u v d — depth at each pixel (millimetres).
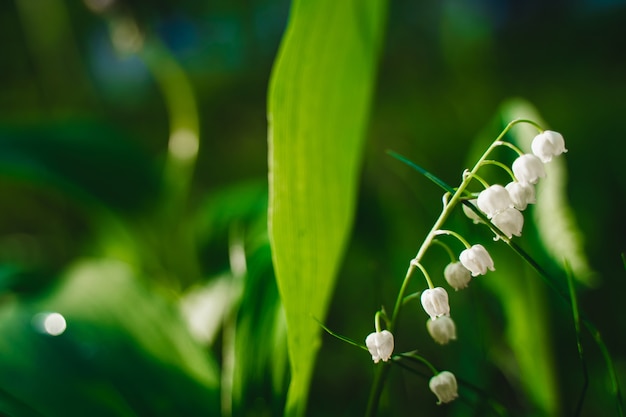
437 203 624
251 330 384
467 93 1157
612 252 621
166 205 646
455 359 470
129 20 689
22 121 640
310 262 350
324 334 610
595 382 471
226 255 591
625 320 529
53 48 1180
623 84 1281
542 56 1510
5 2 1291
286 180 337
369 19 352
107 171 623
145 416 360
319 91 345
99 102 1317
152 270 654
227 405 382
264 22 1753
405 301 307
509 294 421
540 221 420
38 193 994
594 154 899
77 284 418
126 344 387
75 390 360
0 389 349
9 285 520
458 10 1259
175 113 756
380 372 321
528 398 432
